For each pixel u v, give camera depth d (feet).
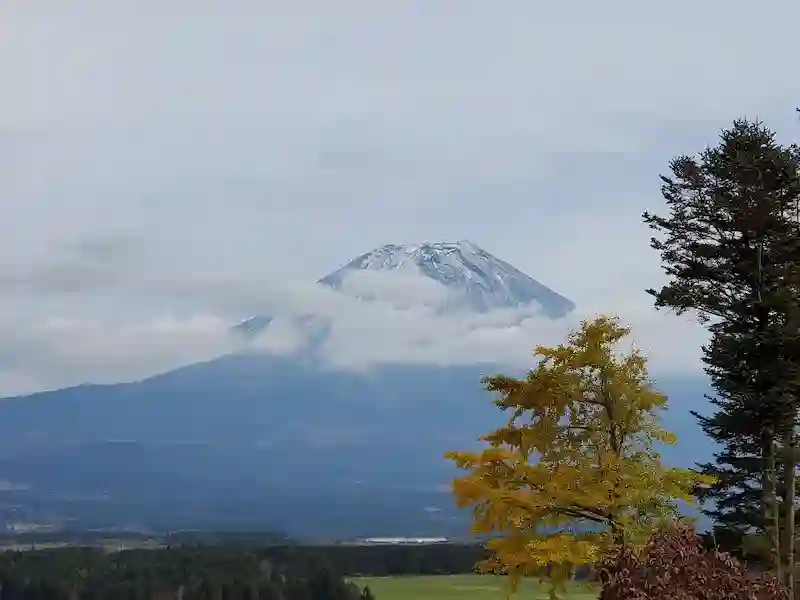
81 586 205.36
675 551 48.19
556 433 68.85
